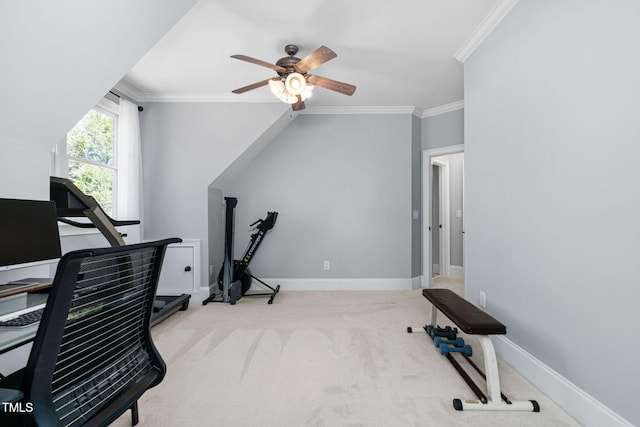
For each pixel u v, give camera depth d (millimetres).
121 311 1007
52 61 1428
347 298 3580
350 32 2295
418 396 1652
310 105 3875
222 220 4000
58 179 1725
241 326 2674
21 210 1390
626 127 1216
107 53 1592
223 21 2152
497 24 2082
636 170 1179
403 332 2541
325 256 4023
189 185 3502
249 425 1423
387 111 3963
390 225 4020
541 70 1676
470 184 2459
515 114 1898
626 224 1216
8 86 1373
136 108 3182
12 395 681
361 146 4012
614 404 1265
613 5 1269
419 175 4133
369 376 1853
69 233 2320
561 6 1537
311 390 1705
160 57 2658
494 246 2125
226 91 3389
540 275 1687
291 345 2285
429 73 2971
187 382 1784
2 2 1154
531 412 1509
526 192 1798
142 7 1522
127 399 946
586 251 1396
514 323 1918
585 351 1402
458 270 5016
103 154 2992
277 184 4012
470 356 2117
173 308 2865
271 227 3723
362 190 4027
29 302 1393
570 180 1483
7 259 1311
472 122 2434
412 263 4031
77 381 854
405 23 2184
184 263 3436
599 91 1331
